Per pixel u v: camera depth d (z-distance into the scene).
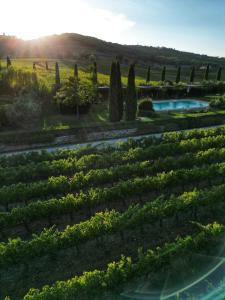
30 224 18.80
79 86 44.78
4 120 34.69
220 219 18.66
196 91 59.16
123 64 106.94
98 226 15.59
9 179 22.73
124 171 22.16
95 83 53.16
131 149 26.34
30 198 20.28
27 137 31.70
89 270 15.06
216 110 45.41
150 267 13.34
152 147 26.67
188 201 17.39
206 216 18.86
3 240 17.48
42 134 32.50
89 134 34.03
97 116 40.97
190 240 14.30
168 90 56.75
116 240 16.95
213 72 108.75
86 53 118.31
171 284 13.44
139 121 37.03
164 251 13.87
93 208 20.02
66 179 21.22
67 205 18.05
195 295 12.90
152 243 16.70
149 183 19.97
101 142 33.41
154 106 52.59
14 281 14.62
